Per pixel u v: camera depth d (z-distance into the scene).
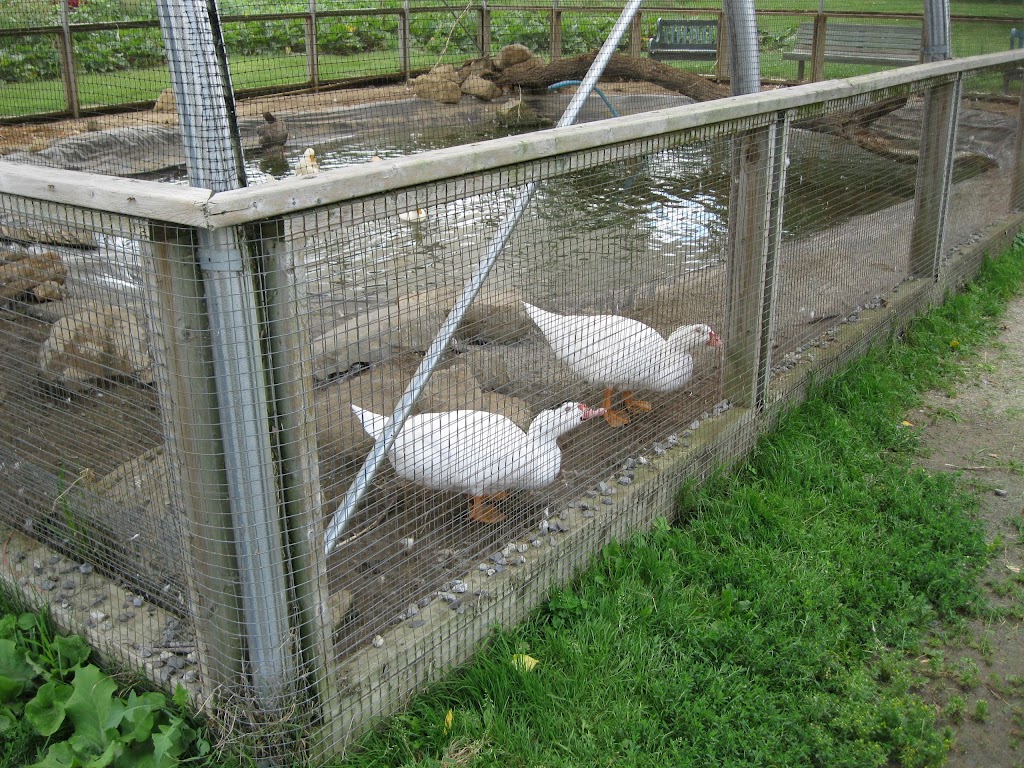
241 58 14.69
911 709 2.70
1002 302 6.19
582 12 15.38
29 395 2.93
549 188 3.25
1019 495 3.95
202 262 1.97
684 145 3.20
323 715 2.42
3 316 2.90
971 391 4.93
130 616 2.75
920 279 5.66
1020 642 3.08
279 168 9.94
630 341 3.63
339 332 2.88
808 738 2.62
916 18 12.33
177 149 9.91
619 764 2.50
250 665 2.33
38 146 9.10
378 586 2.90
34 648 2.76
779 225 3.84
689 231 3.72
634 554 3.32
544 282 3.49
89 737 2.40
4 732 2.49
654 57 13.95
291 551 2.28
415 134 12.27
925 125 5.27
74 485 2.90
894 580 3.26
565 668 2.81
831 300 4.84
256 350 2.06
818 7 13.15
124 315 2.68
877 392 4.67
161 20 1.89
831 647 2.95
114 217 2.06
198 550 2.26
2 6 12.21
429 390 3.36
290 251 2.06
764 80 13.67
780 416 4.28
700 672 2.82
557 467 3.30
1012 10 9.01
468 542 3.18
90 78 12.70
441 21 16.27
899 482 3.91
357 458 3.09
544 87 13.25
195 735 2.42
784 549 3.45
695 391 4.07
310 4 13.07
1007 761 2.62
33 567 2.99
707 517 3.63
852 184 4.75
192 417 2.11
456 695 2.73
